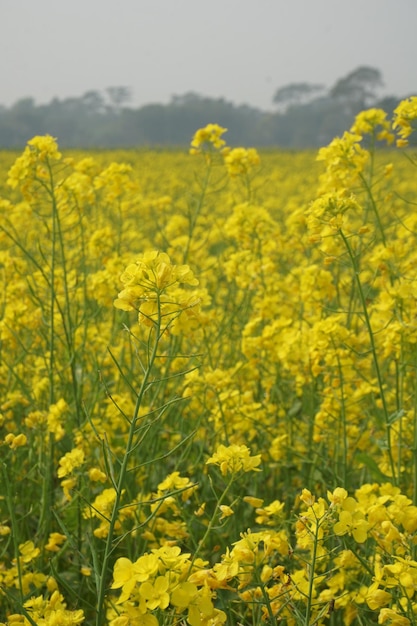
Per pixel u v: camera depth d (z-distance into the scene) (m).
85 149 30.50
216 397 3.80
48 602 2.43
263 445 4.10
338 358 3.56
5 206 5.20
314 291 4.46
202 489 3.84
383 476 3.44
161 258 2.12
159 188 15.85
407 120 3.84
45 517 3.40
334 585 2.75
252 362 4.42
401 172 19.44
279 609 2.14
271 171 21.16
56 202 4.44
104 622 2.79
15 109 112.50
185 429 4.28
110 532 2.21
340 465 3.80
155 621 1.77
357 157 4.04
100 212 6.96
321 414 3.69
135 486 3.73
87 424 3.76
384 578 2.23
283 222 10.48
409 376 4.23
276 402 4.63
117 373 4.74
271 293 5.11
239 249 5.79
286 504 3.80
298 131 99.12
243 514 3.62
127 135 107.88
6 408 4.30
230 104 109.94
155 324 2.17
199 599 1.79
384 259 3.87
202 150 5.31
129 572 1.77
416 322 3.44
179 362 4.30
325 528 2.14
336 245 3.72
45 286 5.23
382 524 2.24
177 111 107.12
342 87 87.19
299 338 3.96
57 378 4.46
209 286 6.29
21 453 3.86
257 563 2.21
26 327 4.59
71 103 115.75
